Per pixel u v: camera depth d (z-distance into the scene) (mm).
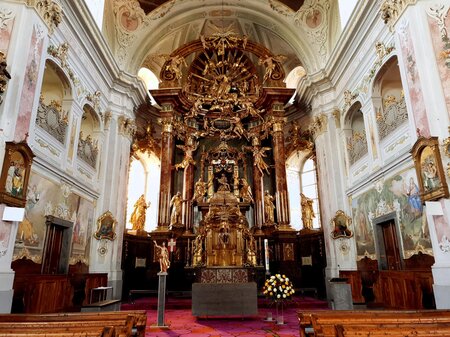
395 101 8555
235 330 6523
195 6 14109
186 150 14805
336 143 11641
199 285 7816
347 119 11203
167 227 13109
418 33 6742
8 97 6082
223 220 11344
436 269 5855
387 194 8438
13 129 6012
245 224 11719
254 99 15547
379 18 8648
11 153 5840
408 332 2549
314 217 13688
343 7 11375
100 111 11203
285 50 15586
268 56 15391
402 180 7766
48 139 7879
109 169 11367
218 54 15602
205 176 14914
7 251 5730
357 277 8984
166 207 13398
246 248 11383
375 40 8961
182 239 13156
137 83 12805
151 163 15914
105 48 10672
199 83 16172
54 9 7473
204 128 15344
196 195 14055
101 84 11250
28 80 6543
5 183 5684
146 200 15578
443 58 6340
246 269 9844
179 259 12898
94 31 9789
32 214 7066
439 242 5887
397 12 7426
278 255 12789
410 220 7395
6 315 3756
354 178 10516
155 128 15609
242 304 7703
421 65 6578
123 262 12156
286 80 16281
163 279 7098
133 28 12883
